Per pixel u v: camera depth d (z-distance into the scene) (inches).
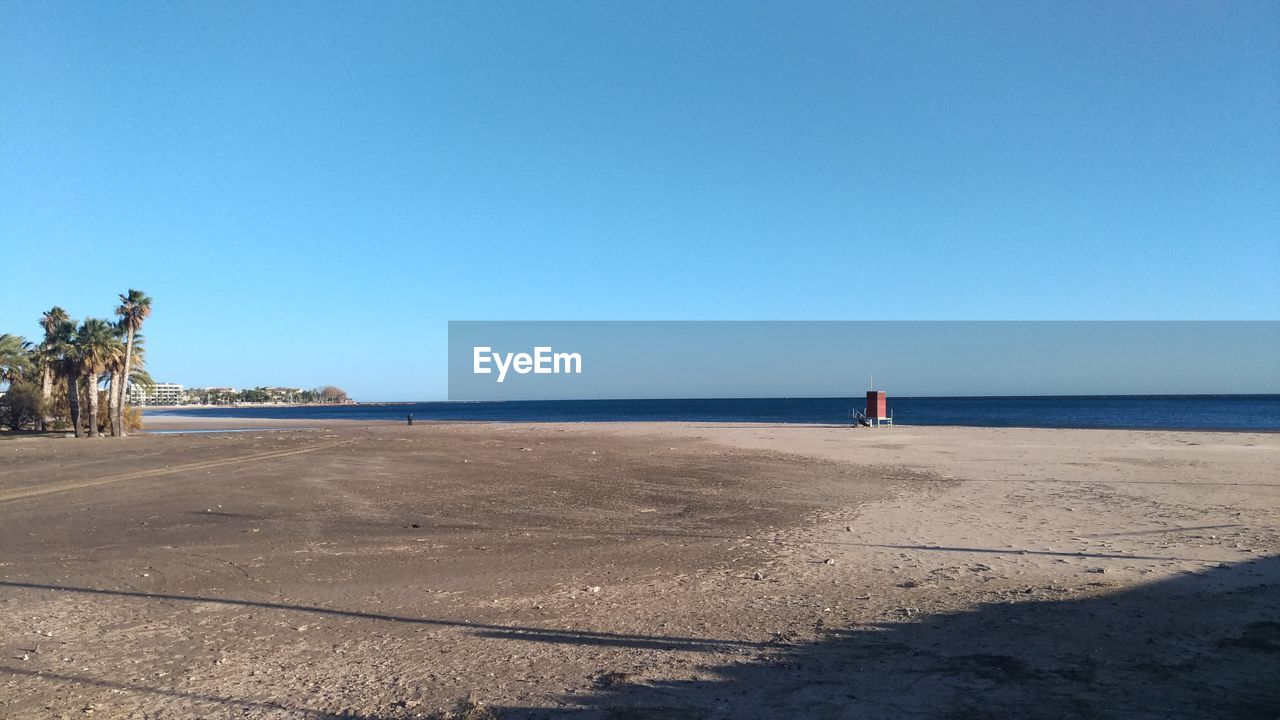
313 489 806.5
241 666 262.7
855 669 247.1
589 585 382.3
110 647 285.9
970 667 246.5
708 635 290.8
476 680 244.1
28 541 515.2
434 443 1574.8
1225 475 847.7
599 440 1653.5
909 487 789.9
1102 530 517.3
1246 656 252.5
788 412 4810.5
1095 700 215.2
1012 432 1742.1
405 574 413.4
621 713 212.4
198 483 863.7
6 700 231.6
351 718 214.4
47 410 2240.4
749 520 594.6
